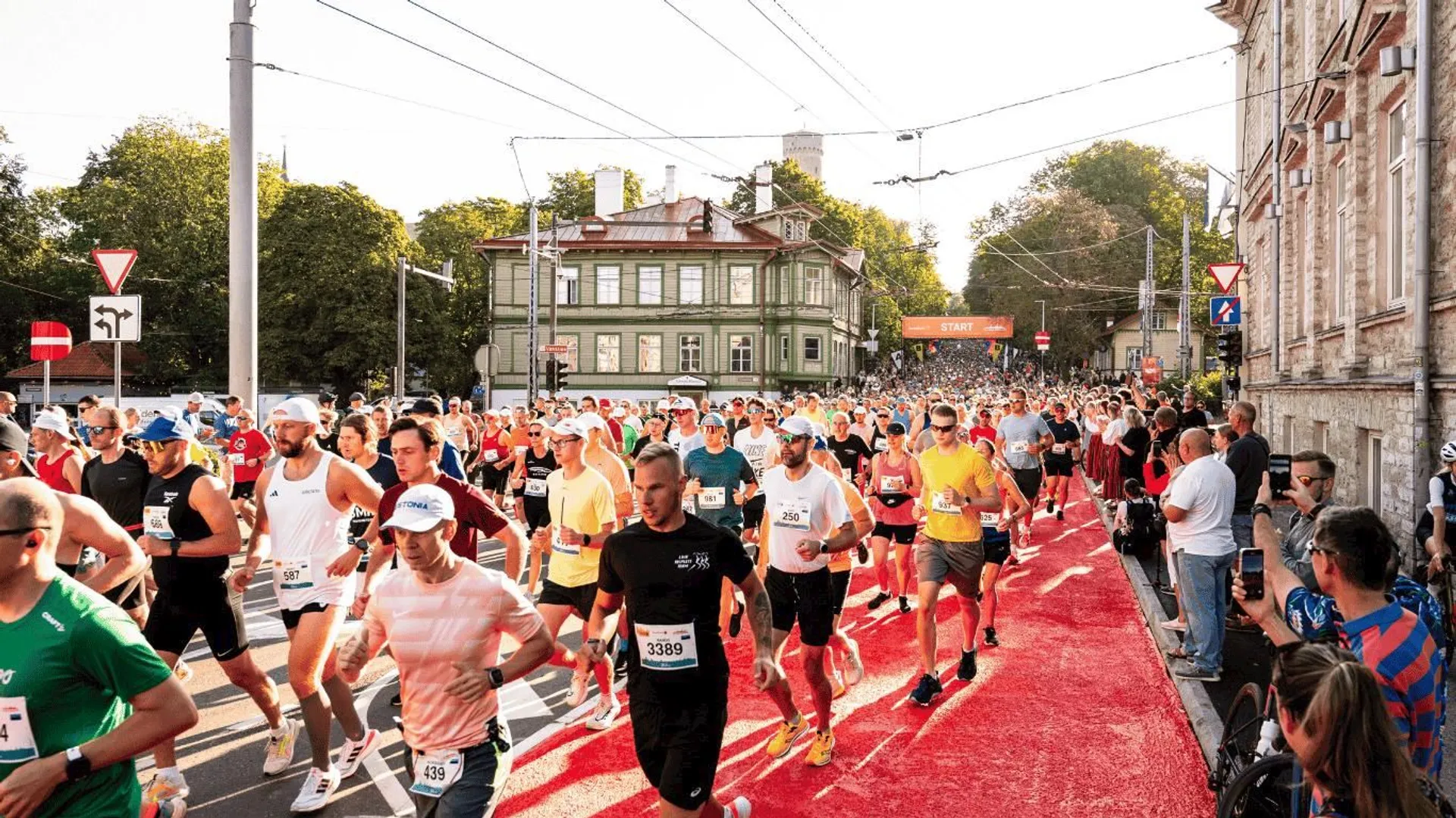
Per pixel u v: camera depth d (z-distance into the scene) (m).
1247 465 8.60
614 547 4.16
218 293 47.31
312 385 44.06
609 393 47.81
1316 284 15.23
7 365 46.72
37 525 2.72
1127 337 69.38
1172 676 7.22
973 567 6.94
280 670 7.65
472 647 3.60
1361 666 2.61
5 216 42.53
